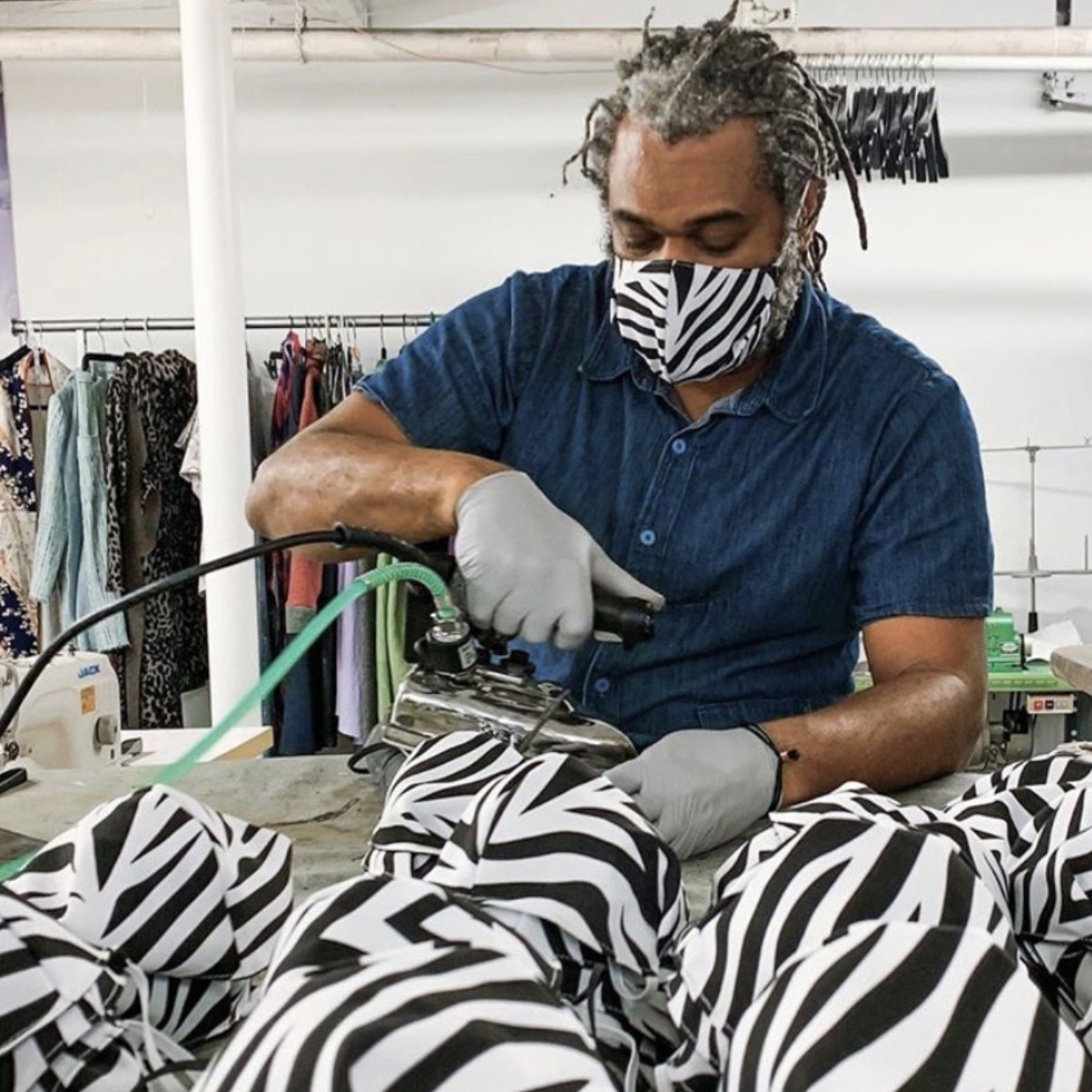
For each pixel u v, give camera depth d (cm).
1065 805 48
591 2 296
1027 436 301
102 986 41
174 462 268
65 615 262
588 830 44
